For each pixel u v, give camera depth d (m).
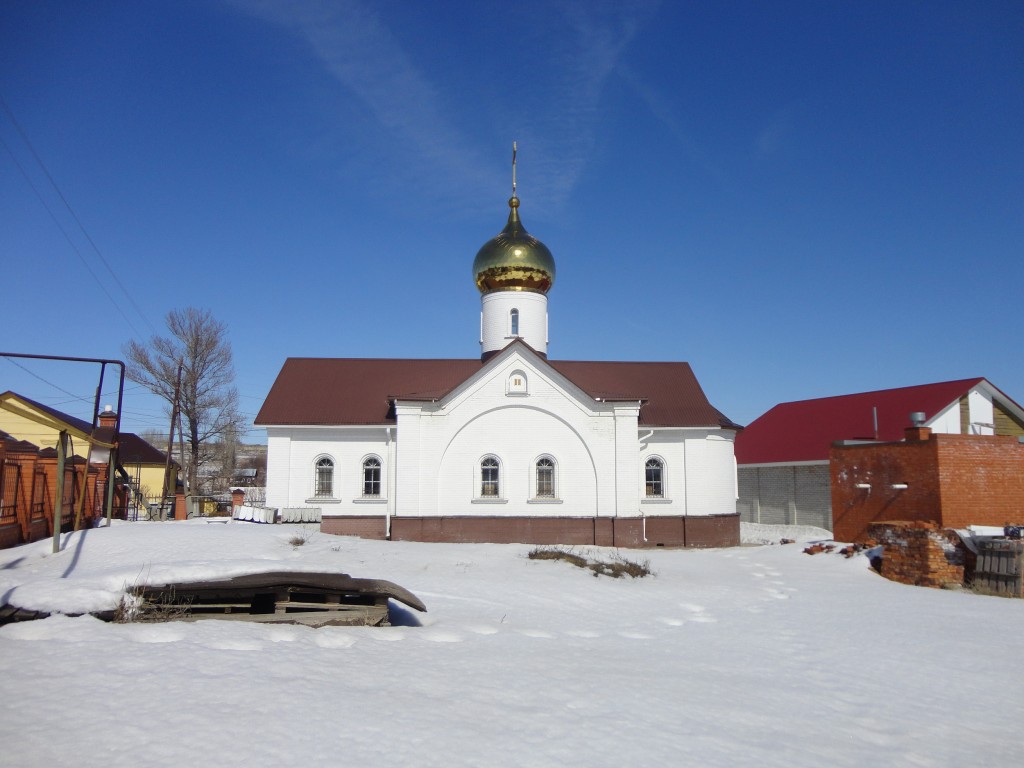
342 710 8.11
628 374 38.53
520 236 38.41
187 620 12.55
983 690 11.47
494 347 37.94
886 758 8.13
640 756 7.41
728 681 11.19
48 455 27.64
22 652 9.84
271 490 34.12
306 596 14.57
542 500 32.41
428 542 31.20
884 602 19.95
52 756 6.50
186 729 7.24
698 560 28.11
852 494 29.62
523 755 7.19
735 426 36.06
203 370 55.16
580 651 12.84
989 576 22.30
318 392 36.31
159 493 53.25
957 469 26.11
